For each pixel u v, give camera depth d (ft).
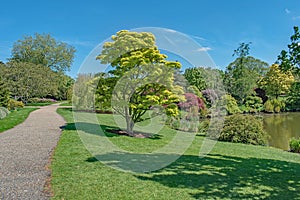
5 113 42.75
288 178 13.76
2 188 10.77
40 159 15.56
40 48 110.83
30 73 79.87
